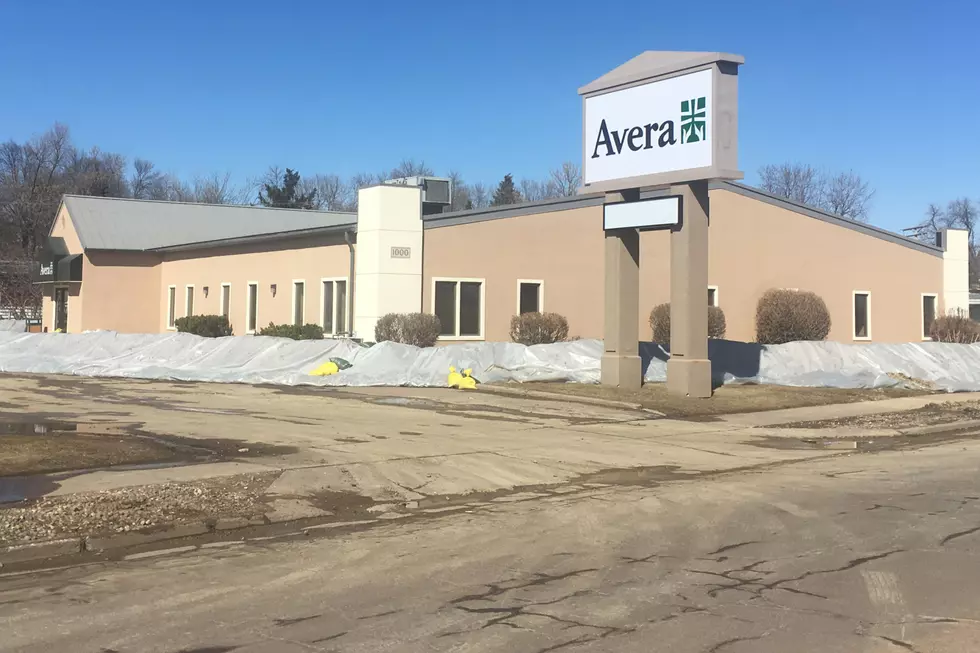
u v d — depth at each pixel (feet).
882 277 118.21
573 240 98.94
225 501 31.27
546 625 18.60
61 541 25.50
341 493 33.81
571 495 34.63
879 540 26.35
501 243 93.86
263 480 35.04
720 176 62.28
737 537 26.94
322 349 80.12
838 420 58.80
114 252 136.36
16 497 30.89
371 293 86.48
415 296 87.81
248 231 155.12
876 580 21.95
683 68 63.46
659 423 56.03
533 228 96.07
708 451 46.14
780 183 309.42
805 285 112.06
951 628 18.26
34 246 284.82
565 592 21.07
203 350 85.92
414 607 19.95
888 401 69.21
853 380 77.10
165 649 17.26
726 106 62.39
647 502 32.91
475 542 26.66
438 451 43.19
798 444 49.34
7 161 295.48
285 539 27.32
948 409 64.69
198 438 44.86
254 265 111.45
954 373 85.87
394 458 40.91
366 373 74.90
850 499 33.24
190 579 22.57
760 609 19.62
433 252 89.25
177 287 133.90
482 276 92.53
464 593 21.08
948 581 21.84
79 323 136.15
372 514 31.01
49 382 75.10
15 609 19.98
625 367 69.31
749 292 107.96
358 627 18.54
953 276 124.26
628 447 46.50
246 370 78.43
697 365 65.98
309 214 164.96
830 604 19.98
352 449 42.96
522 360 78.18
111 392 67.26
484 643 17.51
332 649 17.24
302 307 101.19
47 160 303.68
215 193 348.79
